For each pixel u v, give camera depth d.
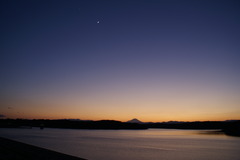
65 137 74.25
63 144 45.88
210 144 54.59
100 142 55.47
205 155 33.31
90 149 37.56
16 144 29.27
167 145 50.66
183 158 30.12
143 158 29.23
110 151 35.59
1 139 36.78
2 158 17.94
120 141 61.78
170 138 84.06
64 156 19.98
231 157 31.45
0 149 23.84
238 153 35.94
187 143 57.78
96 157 28.84
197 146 48.91
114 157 29.23
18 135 74.81
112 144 50.12
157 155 32.47
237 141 66.62
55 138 66.25
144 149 40.34
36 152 22.00
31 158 18.38
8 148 24.73
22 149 24.02
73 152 33.16
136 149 40.00
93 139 67.50
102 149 38.25
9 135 74.25
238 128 116.94
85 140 62.06
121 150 37.59
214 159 29.64
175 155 32.88
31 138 61.56
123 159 27.91
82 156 29.33
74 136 83.69
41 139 58.72
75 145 44.41
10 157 18.50
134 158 28.98
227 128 130.62
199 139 77.88
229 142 61.94
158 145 50.22
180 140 71.25
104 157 29.00
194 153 35.56
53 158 18.59
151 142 60.12
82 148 38.97
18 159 17.62
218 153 35.88
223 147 46.69
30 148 25.20
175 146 48.34
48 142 49.94
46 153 21.55
